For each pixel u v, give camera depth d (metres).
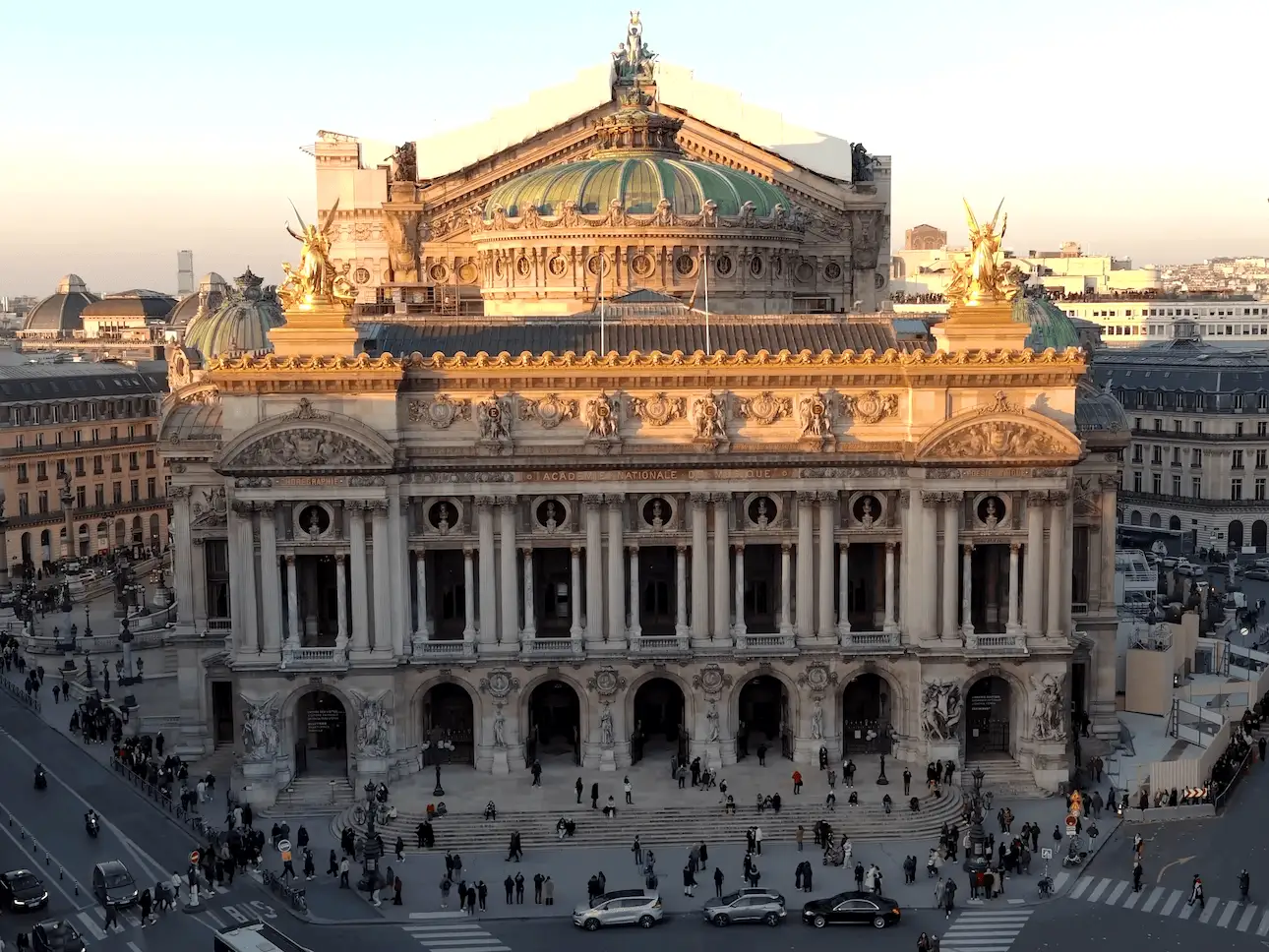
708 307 142.62
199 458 122.00
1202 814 109.81
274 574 113.06
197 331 143.12
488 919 92.75
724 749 116.31
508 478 114.38
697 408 114.75
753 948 88.00
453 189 168.38
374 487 112.50
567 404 114.94
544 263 143.12
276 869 100.12
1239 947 87.50
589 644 115.75
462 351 119.38
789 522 116.44
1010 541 115.44
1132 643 138.38
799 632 116.56
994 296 116.25
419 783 113.31
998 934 89.81
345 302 115.38
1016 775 115.44
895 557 116.75
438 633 120.38
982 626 120.44
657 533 116.00
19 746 127.75
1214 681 140.75
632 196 143.62
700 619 116.12
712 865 100.62
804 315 128.00
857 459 115.06
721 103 176.50
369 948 88.50
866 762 116.94
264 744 112.81
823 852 102.19
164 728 132.88
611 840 104.56
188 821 108.44
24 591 191.38
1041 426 113.50
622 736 116.31
